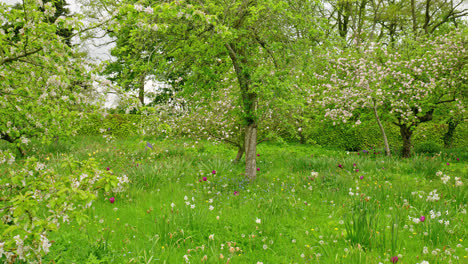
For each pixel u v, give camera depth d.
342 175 8.29
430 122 15.97
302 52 7.58
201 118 10.97
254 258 4.00
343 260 3.84
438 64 11.02
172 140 13.51
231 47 8.33
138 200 6.03
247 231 4.75
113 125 18.09
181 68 8.47
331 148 15.15
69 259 3.41
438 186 7.32
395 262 3.53
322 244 4.22
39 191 3.43
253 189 7.12
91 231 4.43
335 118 12.33
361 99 11.23
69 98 4.47
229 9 6.89
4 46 3.81
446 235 4.52
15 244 2.66
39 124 6.03
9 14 3.85
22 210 2.62
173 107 11.20
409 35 13.26
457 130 15.48
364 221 4.42
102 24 4.10
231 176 8.61
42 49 3.92
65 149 11.67
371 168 9.21
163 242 4.25
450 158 11.77
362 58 11.52
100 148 12.27
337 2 20.02
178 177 8.02
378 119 11.58
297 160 10.32
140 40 7.19
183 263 3.72
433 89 11.20
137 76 7.17
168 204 5.90
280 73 7.25
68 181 3.20
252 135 8.38
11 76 4.63
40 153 10.56
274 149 13.85
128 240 4.15
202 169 9.09
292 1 7.34
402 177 8.46
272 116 9.12
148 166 8.29
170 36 7.12
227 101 10.48
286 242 4.52
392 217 5.06
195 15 4.45
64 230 4.32
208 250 4.09
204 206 5.59
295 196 6.54
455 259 3.87
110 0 5.18
